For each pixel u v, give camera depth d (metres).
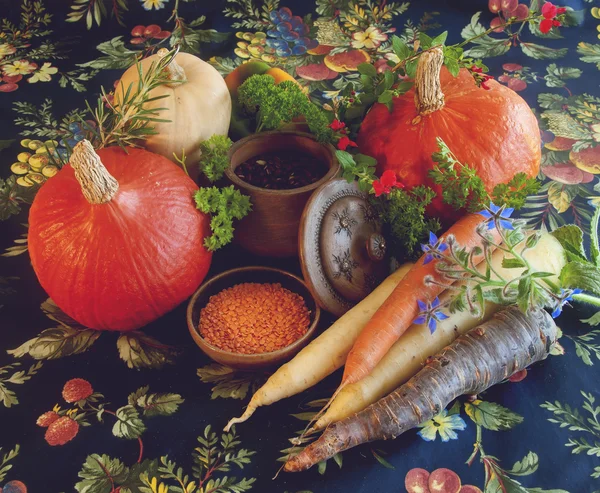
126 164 0.76
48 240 0.74
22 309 0.82
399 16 1.17
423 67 0.78
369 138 0.84
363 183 0.77
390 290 0.77
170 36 1.15
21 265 0.86
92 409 0.74
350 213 0.78
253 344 0.75
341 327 0.75
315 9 1.19
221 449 0.71
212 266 0.85
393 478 0.69
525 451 0.71
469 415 0.73
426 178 0.81
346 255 0.77
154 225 0.74
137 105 0.78
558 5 1.17
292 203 0.78
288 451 0.71
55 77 1.09
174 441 0.72
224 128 0.85
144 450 0.71
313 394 0.75
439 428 0.72
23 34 1.17
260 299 0.78
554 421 0.73
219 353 0.73
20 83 1.08
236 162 0.82
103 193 0.72
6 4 1.20
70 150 0.80
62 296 0.75
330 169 0.79
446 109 0.81
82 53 1.13
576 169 0.94
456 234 0.76
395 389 0.72
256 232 0.80
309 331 0.75
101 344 0.79
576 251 0.79
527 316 0.73
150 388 0.76
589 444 0.71
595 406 0.74
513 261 0.68
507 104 0.81
